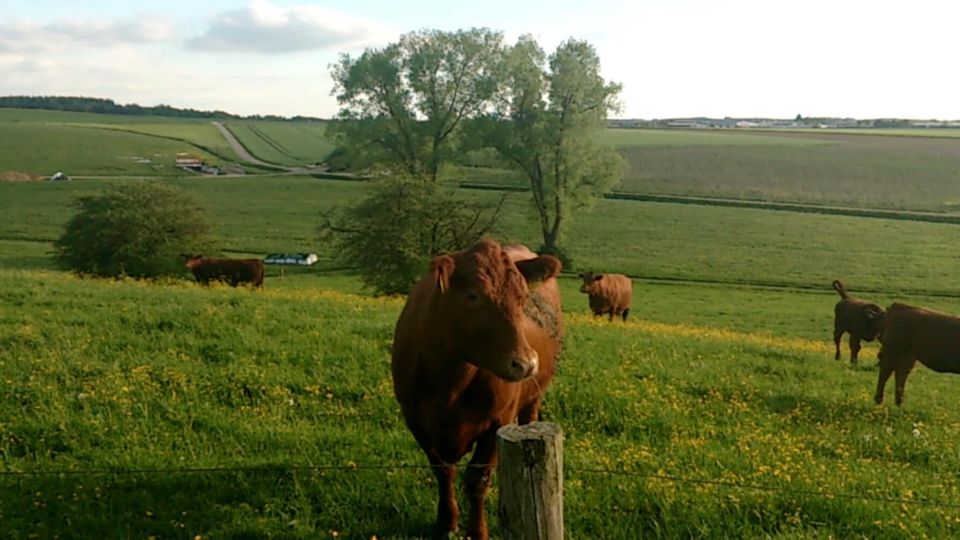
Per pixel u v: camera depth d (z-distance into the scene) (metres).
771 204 96.56
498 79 69.44
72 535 7.37
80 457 9.20
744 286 60.44
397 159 72.19
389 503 8.20
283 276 58.50
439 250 45.00
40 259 61.00
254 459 9.15
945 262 68.88
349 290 52.78
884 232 81.50
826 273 64.94
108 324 14.87
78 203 56.91
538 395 9.17
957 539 7.93
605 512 8.09
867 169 120.44
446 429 7.56
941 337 15.85
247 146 164.75
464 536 7.58
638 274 63.94
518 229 78.12
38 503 7.85
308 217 85.38
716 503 8.29
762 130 198.12
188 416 10.57
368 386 12.20
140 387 11.50
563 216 69.56
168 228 51.97
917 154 134.88
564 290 57.44
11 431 9.70
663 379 14.98
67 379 11.55
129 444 9.54
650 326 26.73
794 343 29.61
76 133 160.50
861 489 9.38
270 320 16.05
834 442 12.26
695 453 10.44
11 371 11.74
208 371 12.41
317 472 8.72
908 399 17.05
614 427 11.93
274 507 8.02
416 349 7.55
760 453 10.72
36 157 129.12
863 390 17.27
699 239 77.19
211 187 105.81
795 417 14.01
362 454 9.50
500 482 5.23
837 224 85.25
